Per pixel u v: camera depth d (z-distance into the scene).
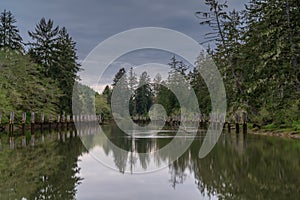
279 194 7.98
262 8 25.97
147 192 8.39
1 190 8.52
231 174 10.34
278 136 22.00
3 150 16.20
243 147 16.36
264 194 8.02
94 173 10.73
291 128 23.33
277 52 22.70
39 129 34.47
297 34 23.86
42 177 10.05
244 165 11.66
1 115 27.97
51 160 13.24
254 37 27.28
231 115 29.28
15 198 7.83
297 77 23.16
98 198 7.82
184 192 8.41
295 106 23.58
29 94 34.44
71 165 12.16
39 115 34.91
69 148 17.36
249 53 28.94
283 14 24.08
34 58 41.19
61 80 42.16
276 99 24.56
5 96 29.59
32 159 13.45
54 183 9.28
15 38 41.00
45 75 40.91
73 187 8.82
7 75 30.94
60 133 28.95
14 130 31.14
